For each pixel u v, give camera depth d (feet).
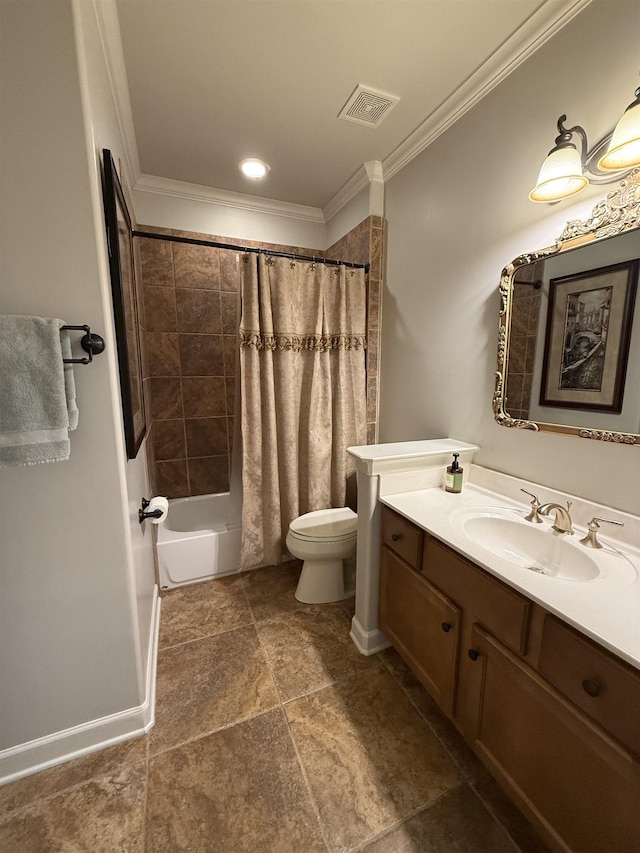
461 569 3.47
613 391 3.49
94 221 2.95
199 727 4.05
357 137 5.85
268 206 8.14
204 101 5.04
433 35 4.04
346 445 7.25
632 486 3.42
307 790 3.42
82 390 3.19
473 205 4.96
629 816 2.16
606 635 2.23
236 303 8.29
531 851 2.96
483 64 4.41
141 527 4.84
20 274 2.86
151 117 5.36
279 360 6.59
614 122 3.35
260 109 5.22
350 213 7.59
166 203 7.40
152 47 4.16
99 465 3.34
